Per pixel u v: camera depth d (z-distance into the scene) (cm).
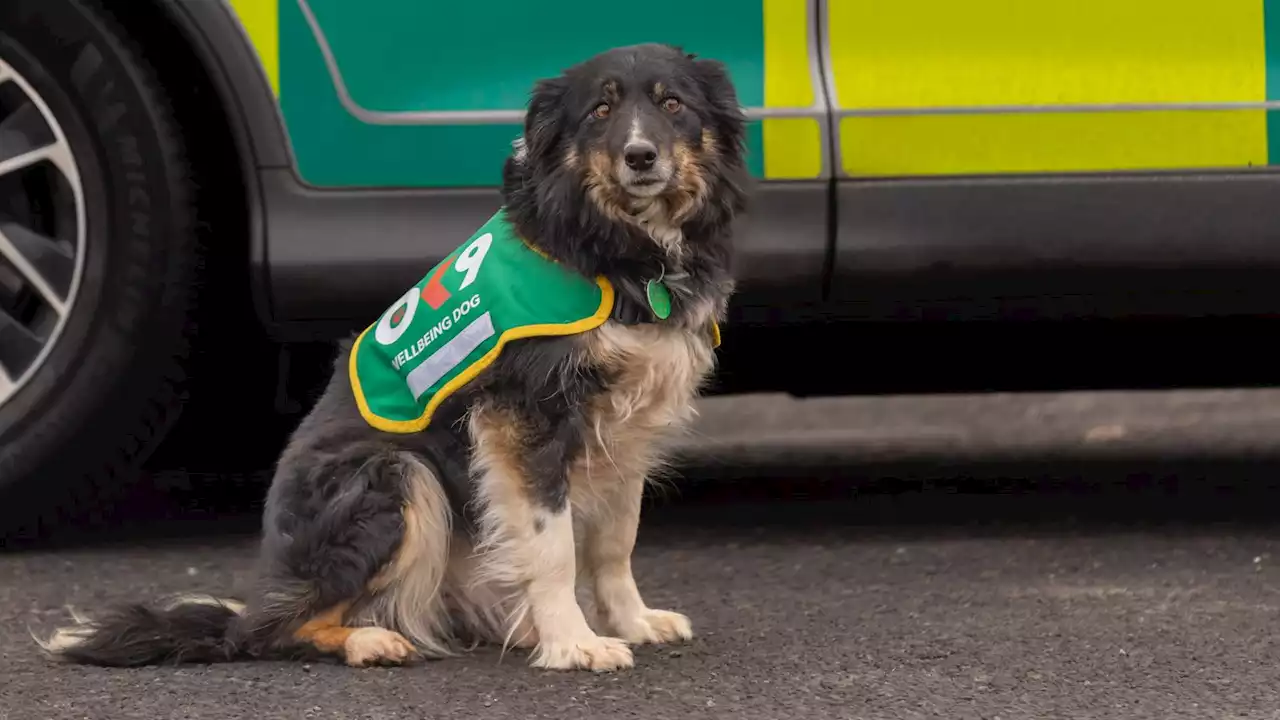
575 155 371
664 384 376
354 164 455
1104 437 737
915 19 456
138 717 333
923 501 570
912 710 332
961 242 457
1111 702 336
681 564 477
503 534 370
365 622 381
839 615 413
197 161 479
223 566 473
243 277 488
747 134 425
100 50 463
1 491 474
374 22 454
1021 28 456
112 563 478
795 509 560
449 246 455
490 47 456
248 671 368
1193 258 460
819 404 887
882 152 455
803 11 456
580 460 377
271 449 568
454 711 336
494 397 369
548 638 370
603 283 367
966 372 512
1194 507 548
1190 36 457
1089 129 456
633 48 383
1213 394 904
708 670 364
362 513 370
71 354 470
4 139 464
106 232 469
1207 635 386
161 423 485
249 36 452
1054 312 467
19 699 346
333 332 466
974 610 415
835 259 457
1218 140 457
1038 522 529
